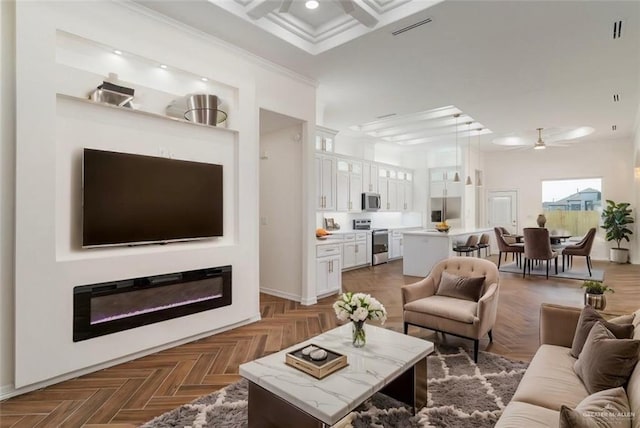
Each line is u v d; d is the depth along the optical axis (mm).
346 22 3518
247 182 3754
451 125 7312
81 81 2613
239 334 3467
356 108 5926
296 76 4348
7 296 2314
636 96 5309
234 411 2148
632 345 1537
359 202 7883
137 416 2100
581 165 8898
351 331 2529
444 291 3352
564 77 4539
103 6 2719
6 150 2314
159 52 3045
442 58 3965
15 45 2303
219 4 2953
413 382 2127
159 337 3018
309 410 1592
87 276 2604
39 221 2379
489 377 2561
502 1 2887
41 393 2342
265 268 5082
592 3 2920
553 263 7996
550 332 2270
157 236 3043
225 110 3574
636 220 7863
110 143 2795
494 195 10266
